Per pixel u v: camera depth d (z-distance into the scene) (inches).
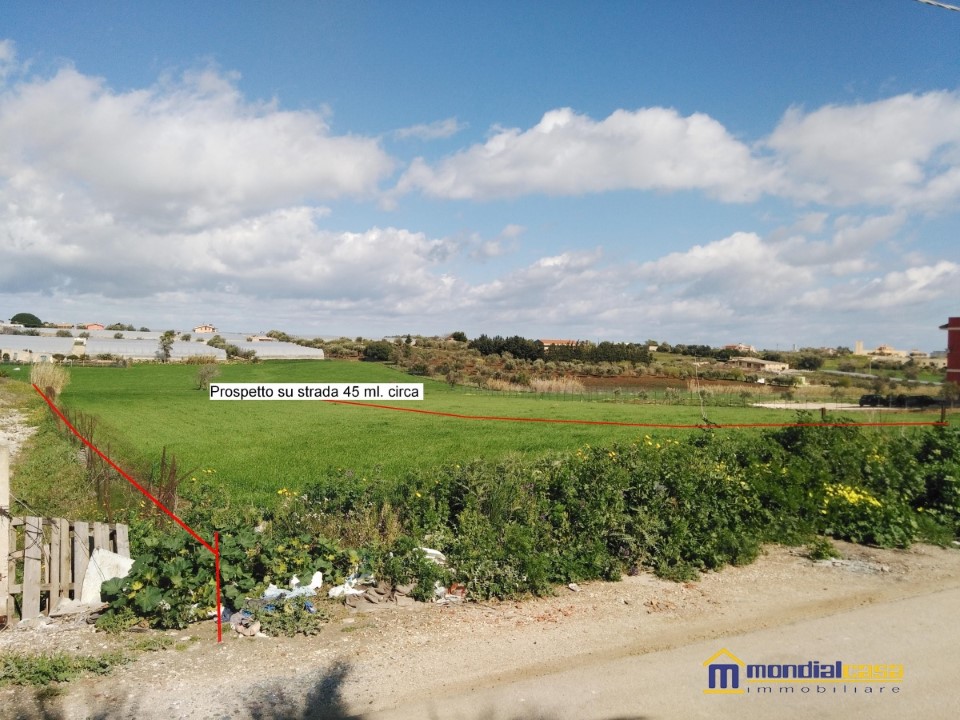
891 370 3265.3
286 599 289.0
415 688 217.3
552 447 1053.8
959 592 316.8
